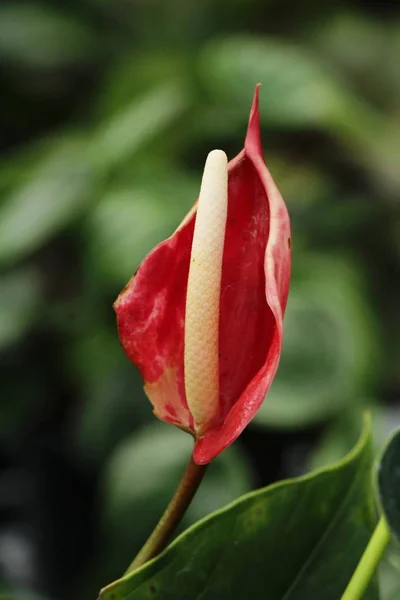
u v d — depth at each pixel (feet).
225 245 1.65
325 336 3.24
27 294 4.32
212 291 1.59
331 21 5.43
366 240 4.42
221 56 4.03
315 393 3.16
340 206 4.31
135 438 3.56
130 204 3.67
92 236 3.67
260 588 1.62
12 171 4.18
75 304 4.27
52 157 4.12
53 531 4.24
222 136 4.29
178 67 4.38
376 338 3.43
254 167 1.63
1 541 4.23
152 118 4.01
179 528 3.14
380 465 1.44
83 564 4.19
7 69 5.13
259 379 1.56
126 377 4.01
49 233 3.77
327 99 3.91
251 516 1.60
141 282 1.63
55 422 4.50
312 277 3.60
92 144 3.99
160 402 1.62
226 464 3.23
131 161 4.00
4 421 4.36
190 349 1.58
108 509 3.29
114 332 4.14
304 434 3.85
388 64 5.20
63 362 4.39
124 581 1.55
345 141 4.42
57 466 4.33
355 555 1.64
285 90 3.94
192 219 1.63
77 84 5.35
